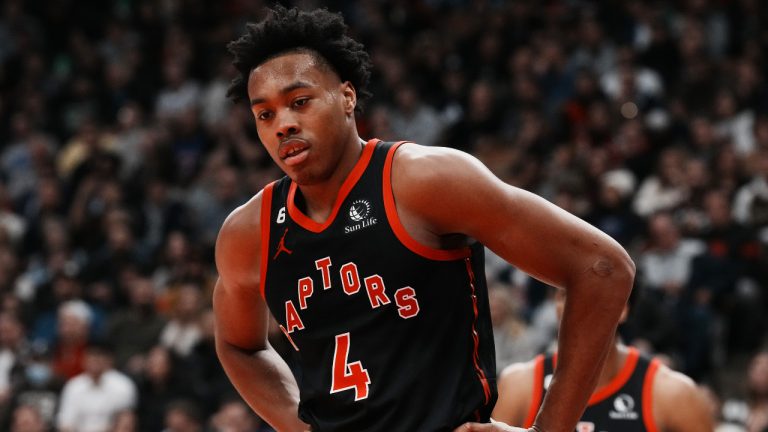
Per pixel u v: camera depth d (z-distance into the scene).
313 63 4.95
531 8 25.83
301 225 5.10
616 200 18.94
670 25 24.70
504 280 18.50
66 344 18.36
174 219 22.52
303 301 5.07
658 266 17.80
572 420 4.92
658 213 17.92
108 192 23.41
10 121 27.56
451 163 4.89
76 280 21.28
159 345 18.47
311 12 5.11
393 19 27.42
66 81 28.59
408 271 4.89
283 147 4.89
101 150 24.75
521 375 7.95
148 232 22.84
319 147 4.90
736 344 17.56
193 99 26.53
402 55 26.12
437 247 4.95
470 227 4.88
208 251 21.38
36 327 20.56
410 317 4.89
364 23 27.08
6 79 28.56
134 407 17.12
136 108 26.42
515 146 22.19
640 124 21.03
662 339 15.73
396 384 4.88
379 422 4.91
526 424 7.85
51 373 18.42
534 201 4.88
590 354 4.88
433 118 23.50
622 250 4.93
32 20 30.17
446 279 4.95
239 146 23.84
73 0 30.95
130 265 21.53
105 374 17.11
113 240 21.88
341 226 4.99
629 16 24.80
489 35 25.38
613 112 21.78
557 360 5.00
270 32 5.01
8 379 18.08
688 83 22.28
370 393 4.91
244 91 5.31
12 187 25.73
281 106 4.90
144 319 19.28
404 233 4.89
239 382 5.82
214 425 15.45
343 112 5.01
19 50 29.27
